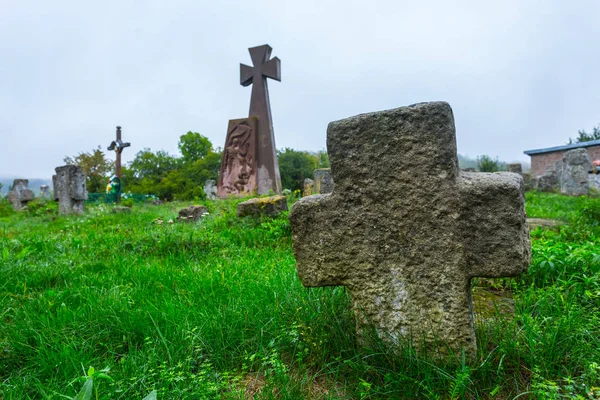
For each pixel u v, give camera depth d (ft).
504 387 5.88
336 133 6.98
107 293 10.18
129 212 36.55
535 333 6.60
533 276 10.36
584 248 11.35
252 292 9.70
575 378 5.75
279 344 7.32
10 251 16.21
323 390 6.15
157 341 7.27
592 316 7.55
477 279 11.00
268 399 5.66
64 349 6.84
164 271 12.28
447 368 6.21
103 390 5.90
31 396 6.10
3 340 7.55
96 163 135.33
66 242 18.62
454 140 6.45
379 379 6.22
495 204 6.14
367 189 6.84
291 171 92.27
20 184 61.11
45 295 10.31
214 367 6.85
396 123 6.61
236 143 49.08
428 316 6.53
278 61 49.11
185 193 97.35
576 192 53.42
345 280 7.10
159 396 5.75
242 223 21.16
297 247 7.36
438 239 6.44
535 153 111.75
